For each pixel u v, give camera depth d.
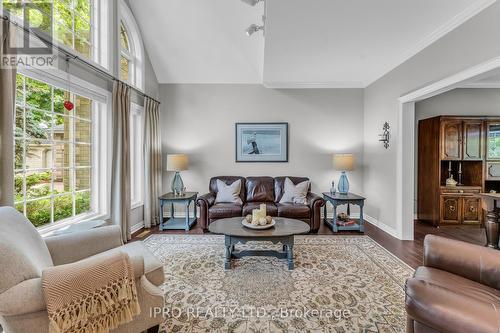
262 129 4.89
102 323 1.24
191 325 1.74
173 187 4.44
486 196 3.00
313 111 4.89
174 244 3.35
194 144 4.89
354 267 2.63
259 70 4.71
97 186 3.21
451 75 2.67
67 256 1.71
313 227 3.86
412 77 3.35
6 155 1.80
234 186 4.34
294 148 4.88
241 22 4.03
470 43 2.45
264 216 2.83
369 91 4.62
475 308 0.95
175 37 4.32
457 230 4.09
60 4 2.66
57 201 2.69
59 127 2.70
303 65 3.94
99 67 3.05
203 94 4.89
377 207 4.30
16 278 1.13
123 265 1.33
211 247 3.24
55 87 2.53
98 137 3.22
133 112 4.15
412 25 2.70
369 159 4.61
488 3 2.23
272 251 2.78
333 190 4.46
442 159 4.30
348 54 3.51
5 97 1.81
